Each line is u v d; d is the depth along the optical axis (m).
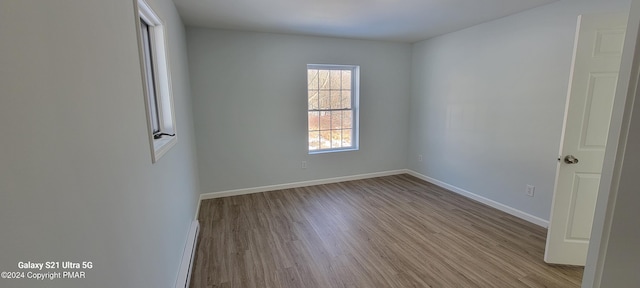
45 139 0.63
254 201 3.76
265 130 4.05
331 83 4.48
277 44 3.93
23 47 0.57
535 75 2.90
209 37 3.59
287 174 4.29
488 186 3.56
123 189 1.07
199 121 3.69
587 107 2.03
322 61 4.21
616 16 1.90
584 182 2.12
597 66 1.98
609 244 0.59
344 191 4.17
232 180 3.98
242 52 3.77
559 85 2.69
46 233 0.62
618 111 0.59
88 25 0.86
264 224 3.05
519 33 3.02
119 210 1.02
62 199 0.68
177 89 2.49
